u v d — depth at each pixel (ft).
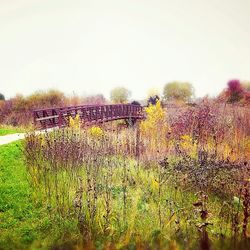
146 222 18.29
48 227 17.33
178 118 46.21
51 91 112.57
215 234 17.12
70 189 21.57
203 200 19.17
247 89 98.37
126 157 31.40
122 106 79.51
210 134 38.11
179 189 22.99
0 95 134.51
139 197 21.40
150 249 15.87
